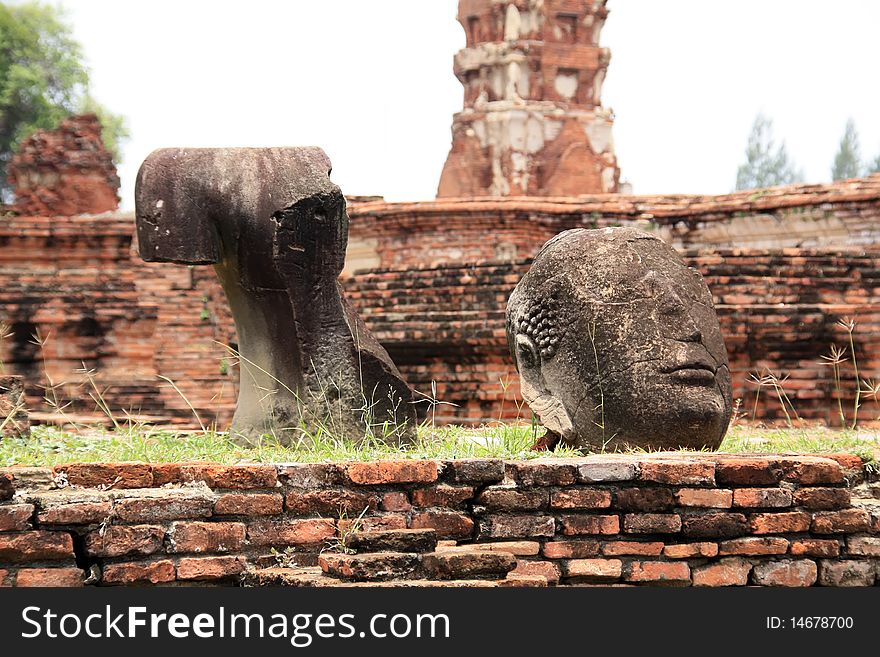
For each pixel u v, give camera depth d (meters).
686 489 7.72
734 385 14.73
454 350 14.91
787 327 14.60
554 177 28.86
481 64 29.25
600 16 29.41
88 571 7.01
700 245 19.80
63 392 18.08
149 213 9.23
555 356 9.12
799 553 7.81
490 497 7.60
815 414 14.78
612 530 7.64
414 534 7.20
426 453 8.54
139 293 18.41
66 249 18.50
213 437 9.38
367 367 9.50
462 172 29.25
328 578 6.92
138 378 18.30
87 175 23.69
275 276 9.31
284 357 9.49
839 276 15.40
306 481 7.45
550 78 29.05
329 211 9.39
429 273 16.03
